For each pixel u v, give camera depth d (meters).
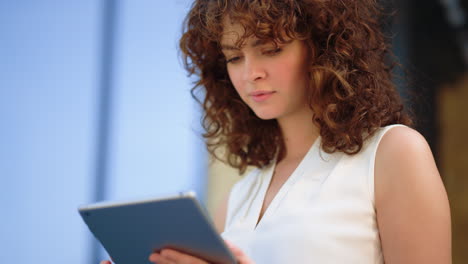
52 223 2.73
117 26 2.95
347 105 1.25
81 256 2.70
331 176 1.17
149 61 2.91
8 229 2.71
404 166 1.07
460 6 2.85
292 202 1.19
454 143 3.14
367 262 1.08
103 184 2.80
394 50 2.62
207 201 2.77
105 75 2.90
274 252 1.14
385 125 1.25
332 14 1.27
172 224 0.93
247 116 1.54
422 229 1.01
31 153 2.79
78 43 2.91
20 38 2.89
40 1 2.92
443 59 3.01
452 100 3.13
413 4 2.75
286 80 1.24
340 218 1.11
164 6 2.92
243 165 1.56
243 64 1.28
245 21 1.19
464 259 3.12
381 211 1.09
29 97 2.84
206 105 1.62
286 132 1.38
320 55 1.27
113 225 1.00
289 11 1.21
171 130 2.83
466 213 3.14
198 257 0.99
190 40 1.50
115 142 2.85
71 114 2.83
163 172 2.81
